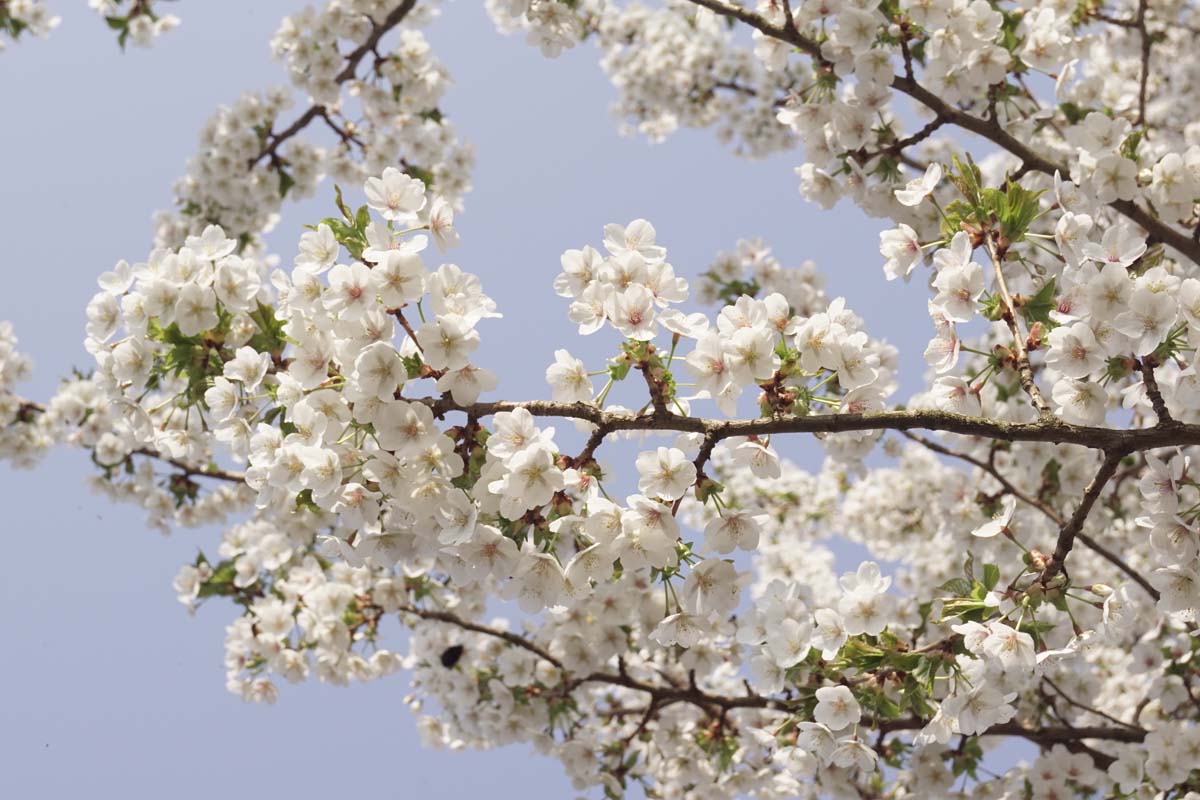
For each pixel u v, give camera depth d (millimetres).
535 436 3527
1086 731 6238
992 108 5859
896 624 6680
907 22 5641
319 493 3607
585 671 6836
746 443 3896
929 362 4148
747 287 7738
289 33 8719
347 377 3613
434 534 3703
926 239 5812
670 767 7004
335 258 3715
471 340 3584
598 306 3742
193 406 4625
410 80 9062
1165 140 8484
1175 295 3682
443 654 7418
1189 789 5758
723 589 3826
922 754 6340
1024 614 3912
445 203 3834
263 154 8953
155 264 4043
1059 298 4016
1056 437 3844
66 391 8008
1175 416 4965
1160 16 8281
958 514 7355
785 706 5086
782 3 6227
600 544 3633
